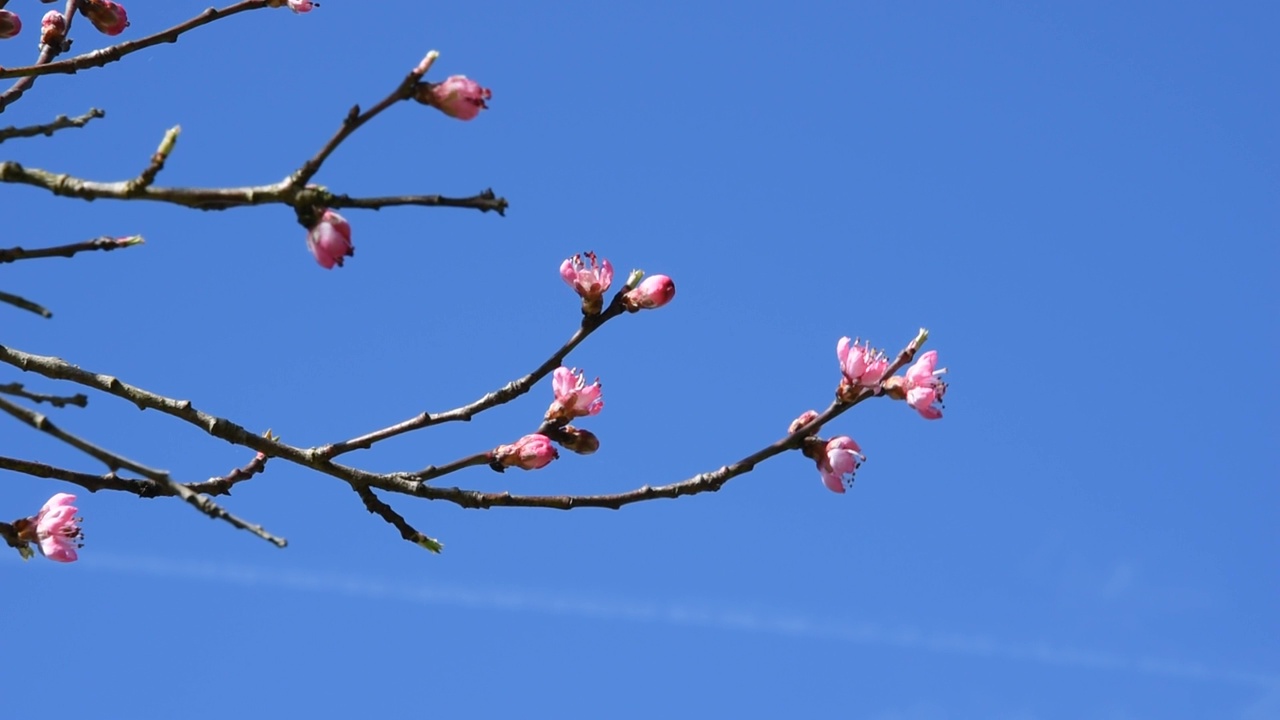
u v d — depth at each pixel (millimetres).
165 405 6270
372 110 5020
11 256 5738
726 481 6539
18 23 7570
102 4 7672
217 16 7250
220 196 4871
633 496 6504
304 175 4910
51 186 4855
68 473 6488
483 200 5051
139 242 5887
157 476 4656
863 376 6547
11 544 6820
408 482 6465
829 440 6742
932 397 6547
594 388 7043
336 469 6402
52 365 6262
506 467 6734
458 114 5223
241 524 4617
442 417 6641
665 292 6766
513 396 6668
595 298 6824
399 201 4992
